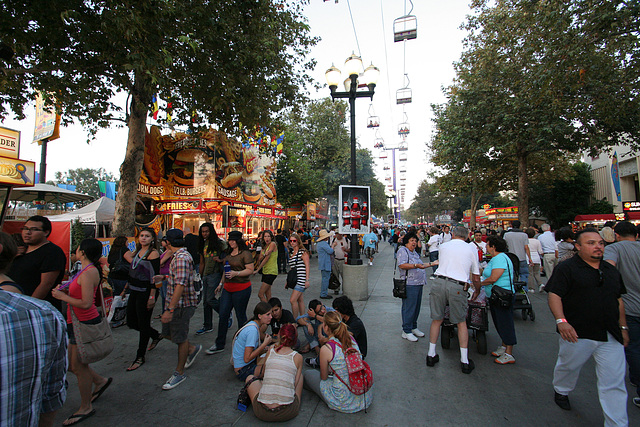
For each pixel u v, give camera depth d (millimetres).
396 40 14070
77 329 2965
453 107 17438
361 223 8258
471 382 3834
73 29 7176
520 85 14266
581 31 8164
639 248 3453
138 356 4238
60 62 7875
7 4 6484
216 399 3426
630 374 3441
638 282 3395
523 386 3740
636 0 7160
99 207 13266
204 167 15211
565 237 7336
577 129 14273
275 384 2992
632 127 12891
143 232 4480
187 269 3805
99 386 3383
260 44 8672
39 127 14766
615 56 8719
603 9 7719
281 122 11688
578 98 11734
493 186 22281
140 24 6125
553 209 28906
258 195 19156
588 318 2893
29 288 3172
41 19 6883
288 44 10297
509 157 18297
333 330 3314
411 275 5293
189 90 9453
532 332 5750
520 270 7859
